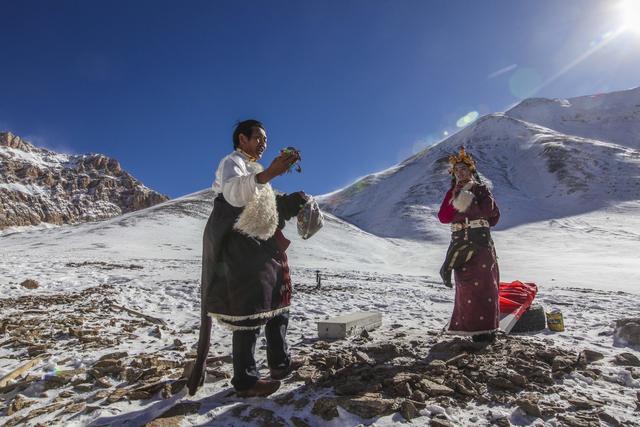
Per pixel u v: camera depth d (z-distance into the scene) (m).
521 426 2.65
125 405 2.93
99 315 6.28
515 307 5.11
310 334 5.30
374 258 50.72
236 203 2.64
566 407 2.89
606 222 73.19
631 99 171.12
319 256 46.16
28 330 5.02
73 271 14.27
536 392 3.13
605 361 3.90
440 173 117.81
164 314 6.94
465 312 4.32
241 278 2.70
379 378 3.28
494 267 4.34
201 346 2.88
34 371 3.62
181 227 62.00
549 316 5.58
